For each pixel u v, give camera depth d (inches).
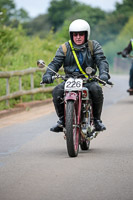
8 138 795.4
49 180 491.2
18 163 582.2
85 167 547.8
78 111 609.3
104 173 518.3
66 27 1994.3
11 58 1625.2
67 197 430.6
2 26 1857.8
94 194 438.9
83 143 653.9
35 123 975.0
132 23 5290.4
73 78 621.3
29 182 485.7
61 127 637.3
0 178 508.1
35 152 658.2
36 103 1285.7
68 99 596.7
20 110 1183.6
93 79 636.7
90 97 629.0
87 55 630.5
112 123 925.2
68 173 519.2
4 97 1157.1
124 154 626.2
